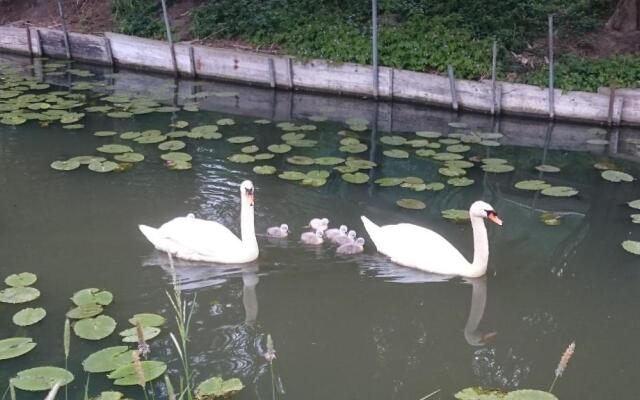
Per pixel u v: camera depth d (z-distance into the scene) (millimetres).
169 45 12633
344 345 5473
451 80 10891
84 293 5875
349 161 8516
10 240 6703
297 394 4969
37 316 5586
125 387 4938
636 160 9125
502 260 6711
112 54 13320
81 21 14492
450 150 9086
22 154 8555
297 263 6508
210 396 4863
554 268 6594
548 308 6020
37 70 12898
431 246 6488
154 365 5055
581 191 8141
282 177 8023
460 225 7293
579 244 6992
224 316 5750
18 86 11570
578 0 12969
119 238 6793
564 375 5258
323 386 5051
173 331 5547
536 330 5746
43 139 9055
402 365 5301
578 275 6488
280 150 8836
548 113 10594
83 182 7855
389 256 6602
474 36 11766
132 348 5289
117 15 14367
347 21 12469
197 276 6273
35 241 6699
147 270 6324
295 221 7176
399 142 9281
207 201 7520
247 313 5801
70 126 9516
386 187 7988
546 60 11281
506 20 12055
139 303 5867
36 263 6359
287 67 11820
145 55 12953
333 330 5641
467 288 6250
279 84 11992
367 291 6145
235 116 10445
